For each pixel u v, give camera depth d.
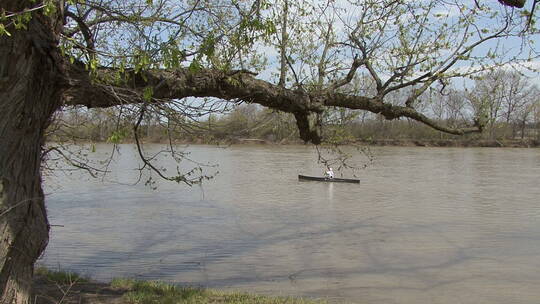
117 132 5.57
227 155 55.81
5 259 4.88
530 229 19.31
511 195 27.92
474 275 13.52
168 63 4.41
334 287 12.25
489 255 15.52
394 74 6.76
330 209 23.48
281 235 17.97
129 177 33.84
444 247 16.50
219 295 9.17
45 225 5.42
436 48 6.52
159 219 20.48
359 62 6.78
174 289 9.38
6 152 4.83
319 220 20.84
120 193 27.45
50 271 10.45
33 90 4.92
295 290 11.84
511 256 15.45
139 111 5.68
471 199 26.52
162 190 28.80
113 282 9.75
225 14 5.57
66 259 14.21
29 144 5.04
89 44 5.20
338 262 14.50
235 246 16.20
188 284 11.97
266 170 40.22
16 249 4.97
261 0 4.86
